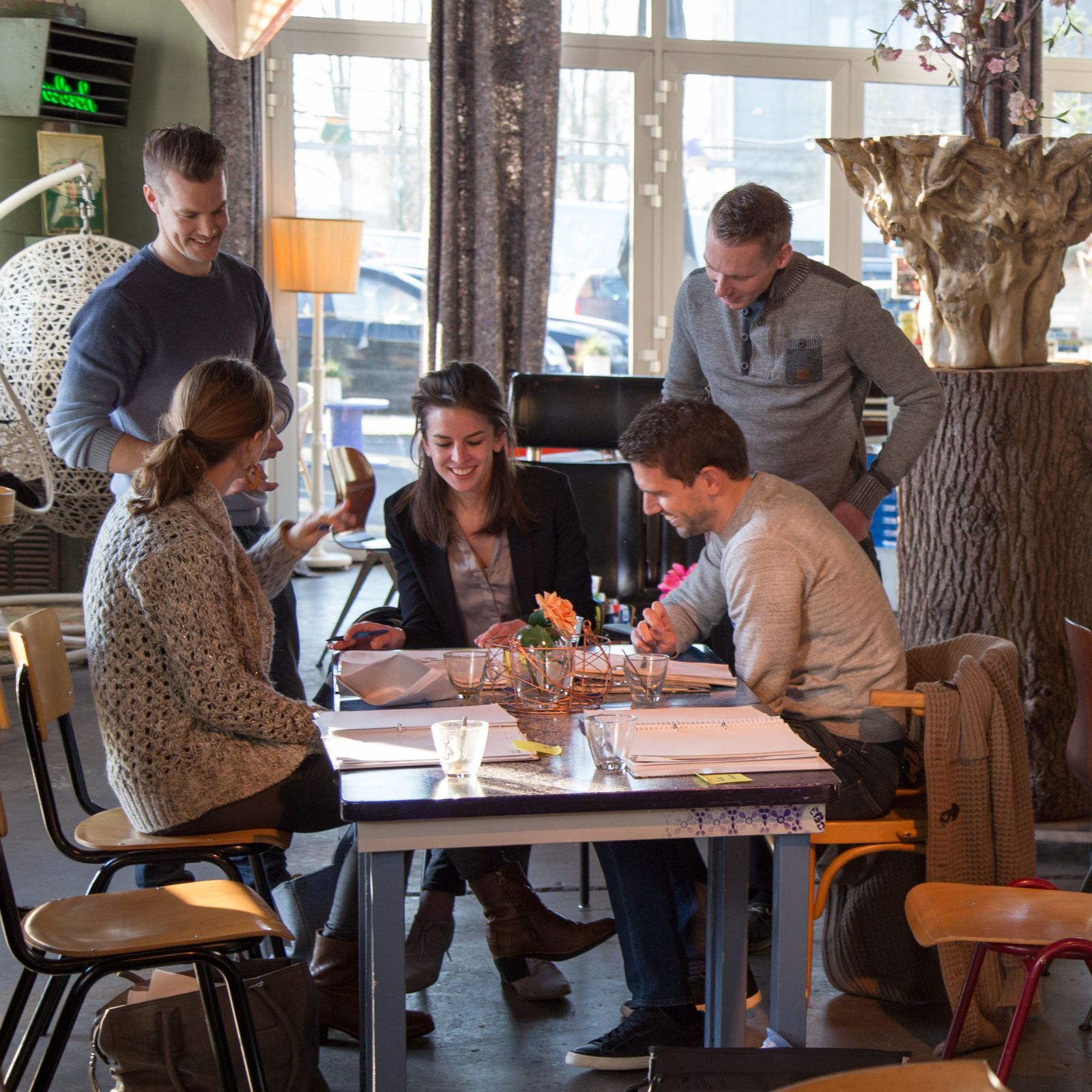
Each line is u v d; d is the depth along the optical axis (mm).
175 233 2861
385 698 2131
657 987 2324
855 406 2984
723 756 1798
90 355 2865
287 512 7598
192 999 1968
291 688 3080
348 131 7297
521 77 7012
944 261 3447
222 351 3027
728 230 2654
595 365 7641
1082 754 2551
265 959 2180
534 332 7172
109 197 6633
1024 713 3477
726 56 7453
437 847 1668
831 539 2318
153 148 2822
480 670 2164
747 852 2143
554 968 2680
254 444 2330
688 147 7527
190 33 6637
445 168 6957
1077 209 3375
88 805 2436
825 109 7590
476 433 2576
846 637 2334
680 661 2494
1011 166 3262
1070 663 3480
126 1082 1945
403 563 2781
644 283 7578
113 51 6445
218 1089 1944
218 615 2141
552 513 2809
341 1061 2381
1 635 5629
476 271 7066
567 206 7484
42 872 3281
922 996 2561
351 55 7215
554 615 2250
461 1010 2600
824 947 2658
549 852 3510
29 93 6117
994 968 2340
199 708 2143
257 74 6965
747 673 2277
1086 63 7656
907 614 3652
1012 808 2312
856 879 2598
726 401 2980
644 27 7402
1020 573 3443
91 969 1816
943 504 3506
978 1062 1075
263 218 7066
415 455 2795
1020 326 3484
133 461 2844
